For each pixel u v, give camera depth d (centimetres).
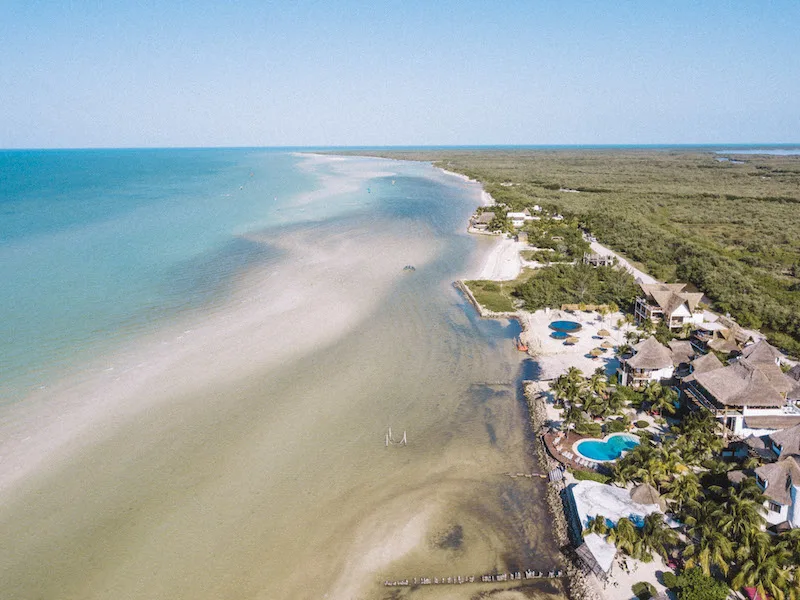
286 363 5859
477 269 9812
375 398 5291
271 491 3972
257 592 3144
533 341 6625
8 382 5144
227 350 6050
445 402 5288
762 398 4472
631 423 4847
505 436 4781
